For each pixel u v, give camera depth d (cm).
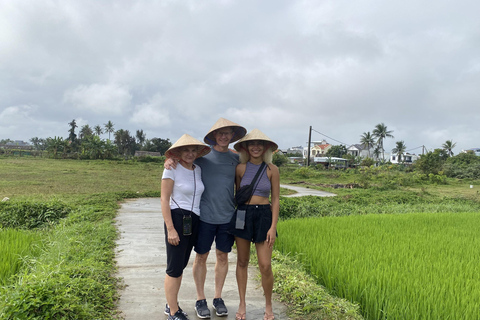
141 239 700
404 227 858
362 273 438
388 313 349
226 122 352
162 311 363
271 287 353
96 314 335
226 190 354
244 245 350
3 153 5306
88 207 1032
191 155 334
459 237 746
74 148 7400
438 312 349
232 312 372
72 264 454
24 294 305
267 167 354
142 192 1603
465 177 4506
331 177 4128
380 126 8044
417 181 3459
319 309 376
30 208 935
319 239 641
